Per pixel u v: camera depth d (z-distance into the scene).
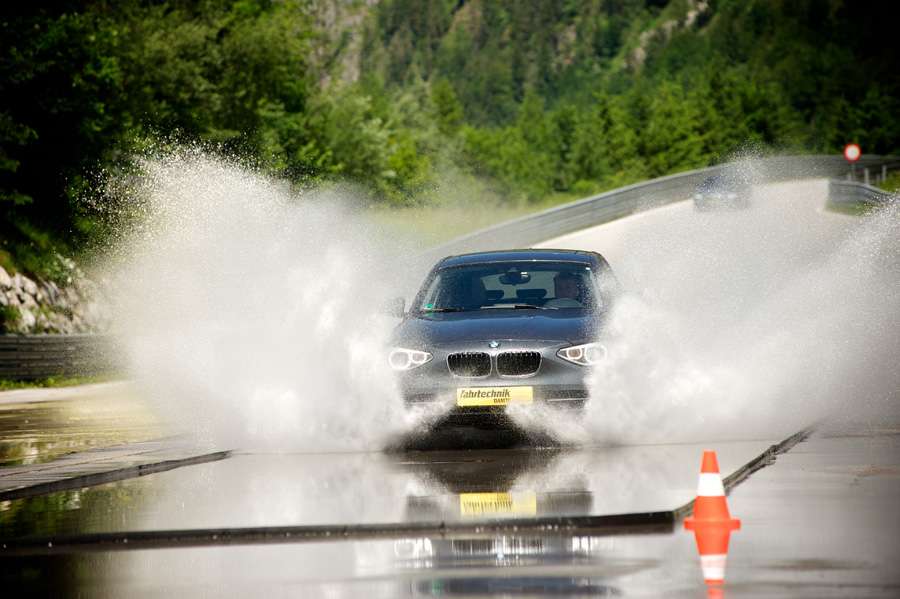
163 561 18.61
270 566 17.94
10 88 106.62
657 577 16.16
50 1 114.06
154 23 152.88
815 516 20.50
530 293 34.78
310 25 182.75
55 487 27.33
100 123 113.06
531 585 15.88
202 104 154.62
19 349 75.31
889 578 15.66
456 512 21.59
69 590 16.56
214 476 28.31
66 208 110.50
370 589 16.03
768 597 14.81
